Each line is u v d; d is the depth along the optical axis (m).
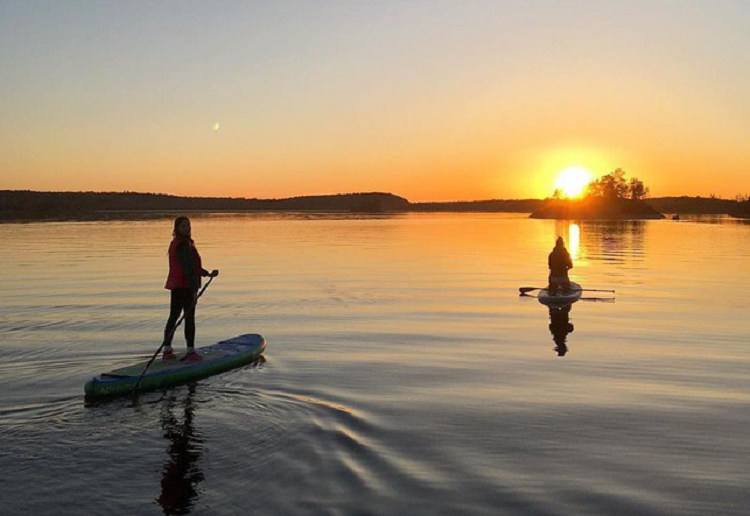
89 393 5.82
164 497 3.94
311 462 4.45
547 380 6.66
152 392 6.07
